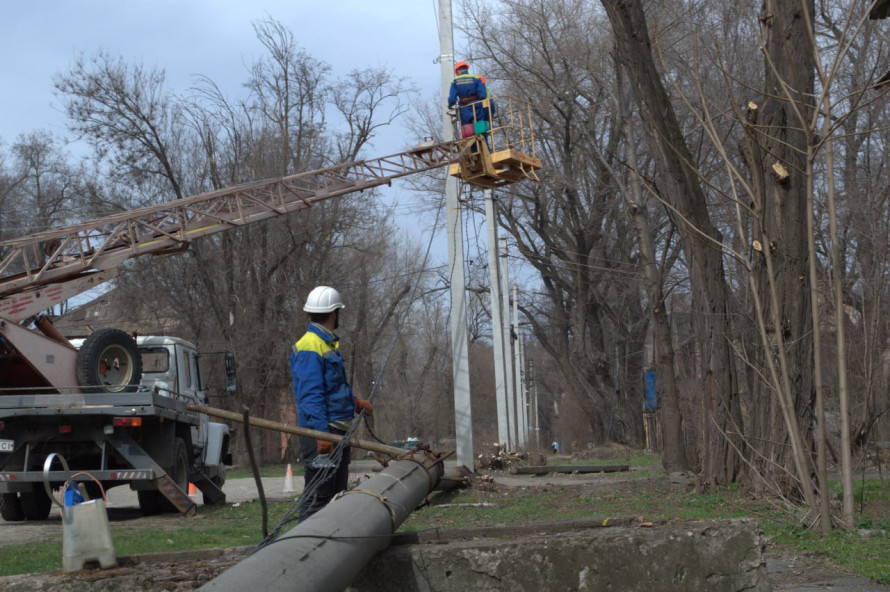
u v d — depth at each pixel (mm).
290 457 35469
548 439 66875
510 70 30406
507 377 30344
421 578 4840
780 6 10445
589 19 29156
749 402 12391
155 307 33469
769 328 10742
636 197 18656
